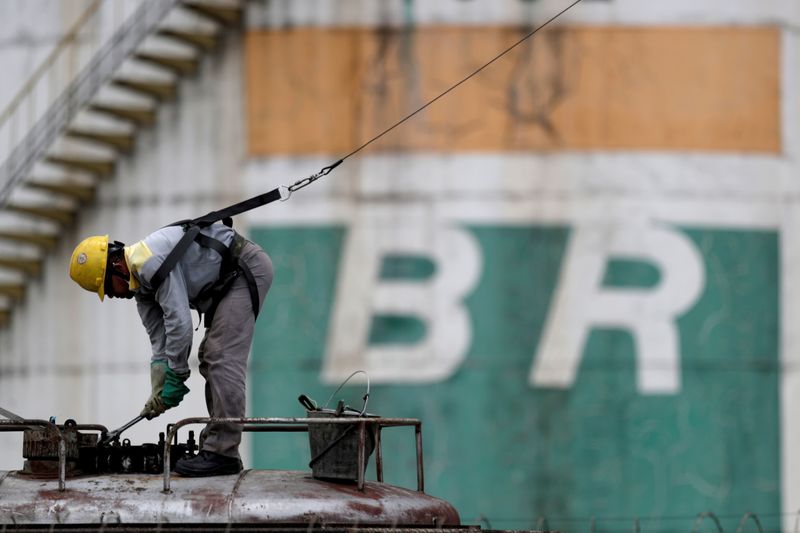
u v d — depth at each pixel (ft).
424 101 296.51
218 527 112.68
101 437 129.90
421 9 298.15
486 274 293.02
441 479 289.33
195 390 291.58
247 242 127.34
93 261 124.88
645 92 298.35
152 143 305.32
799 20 306.35
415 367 292.20
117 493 115.24
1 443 311.88
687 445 292.61
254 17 302.45
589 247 293.84
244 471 124.57
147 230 304.09
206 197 301.84
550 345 292.40
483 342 292.40
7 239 307.99
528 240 293.84
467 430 290.56
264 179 298.97
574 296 292.81
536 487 289.94
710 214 297.33
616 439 291.38
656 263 294.66
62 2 315.78
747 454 294.46
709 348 295.07
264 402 293.84
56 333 309.22
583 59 297.53
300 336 294.46
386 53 298.15
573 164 295.28
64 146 309.22
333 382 292.61
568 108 296.51
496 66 296.92
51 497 114.62
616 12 299.79
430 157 295.28
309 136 298.76
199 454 122.93
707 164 298.35
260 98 301.22
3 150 313.12
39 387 309.01
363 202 295.69
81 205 308.19
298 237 296.30
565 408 291.17
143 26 307.58
